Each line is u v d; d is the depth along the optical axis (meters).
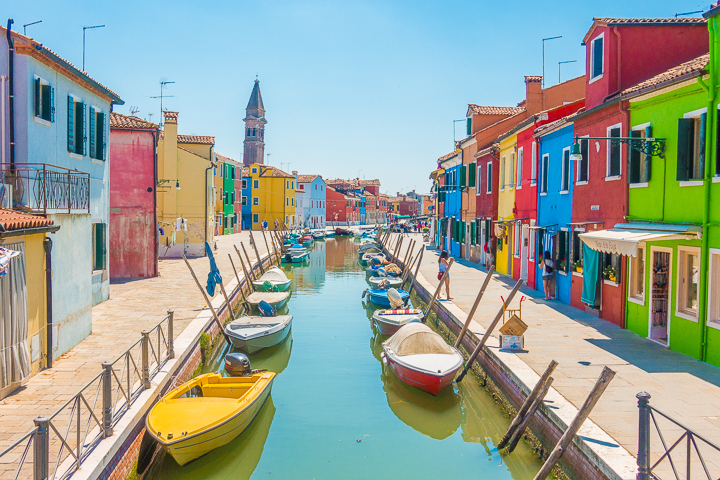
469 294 17.89
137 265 22.66
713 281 9.41
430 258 31.83
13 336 8.31
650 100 11.28
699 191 9.71
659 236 10.05
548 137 17.75
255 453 8.75
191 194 32.16
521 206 20.81
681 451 6.25
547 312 14.49
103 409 6.86
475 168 28.47
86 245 11.88
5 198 10.30
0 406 7.81
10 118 11.41
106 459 6.40
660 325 11.41
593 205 14.07
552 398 7.98
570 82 25.20
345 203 91.56
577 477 6.66
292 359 14.15
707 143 9.44
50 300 9.71
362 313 20.19
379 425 9.95
